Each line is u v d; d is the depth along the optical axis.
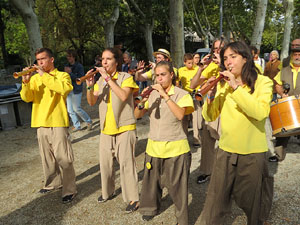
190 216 2.86
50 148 3.27
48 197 3.38
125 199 2.93
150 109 2.57
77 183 3.73
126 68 7.19
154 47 25.38
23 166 4.44
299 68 3.86
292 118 3.57
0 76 20.38
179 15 10.45
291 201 3.04
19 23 23.84
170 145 2.46
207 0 24.00
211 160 3.48
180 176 2.49
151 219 2.82
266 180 2.23
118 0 15.60
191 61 4.50
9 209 3.17
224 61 2.10
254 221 2.19
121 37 24.25
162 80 2.46
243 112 2.05
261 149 2.08
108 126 2.87
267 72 7.52
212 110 2.39
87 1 15.96
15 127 6.75
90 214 2.97
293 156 4.33
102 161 3.00
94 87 3.04
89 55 27.61
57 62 20.19
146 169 2.61
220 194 2.22
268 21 29.33
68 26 24.67
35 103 3.14
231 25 28.50
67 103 6.09
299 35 29.41
